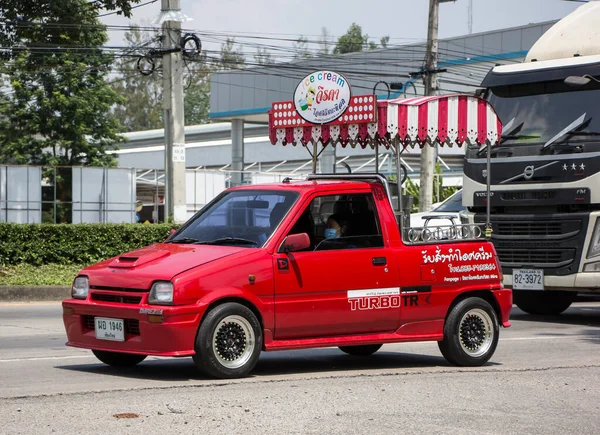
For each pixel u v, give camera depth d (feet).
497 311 33.81
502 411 24.21
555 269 47.98
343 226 30.60
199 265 27.68
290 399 25.00
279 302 28.76
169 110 77.25
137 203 133.39
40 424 21.49
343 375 29.66
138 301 27.53
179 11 77.56
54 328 45.06
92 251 73.97
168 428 21.30
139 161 220.23
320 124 33.37
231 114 172.65
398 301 31.09
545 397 26.30
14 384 27.40
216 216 31.09
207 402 24.31
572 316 54.80
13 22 99.60
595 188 46.47
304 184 30.99
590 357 35.76
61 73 155.63
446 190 114.01
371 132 31.99
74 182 123.75
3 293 61.52
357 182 31.48
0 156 157.69
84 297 29.22
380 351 37.35
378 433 21.33
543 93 49.03
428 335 31.94
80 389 26.43
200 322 27.37
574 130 47.47
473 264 32.91
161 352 27.02
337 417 22.91
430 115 33.12
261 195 30.81
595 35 50.14
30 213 119.55
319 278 29.50
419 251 31.71
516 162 48.73
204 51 110.22
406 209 32.04
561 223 47.78
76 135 157.07
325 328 29.78
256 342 28.32
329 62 161.38
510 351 37.55
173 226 75.92
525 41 148.05
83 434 20.59
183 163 77.36
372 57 157.38
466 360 32.40
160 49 77.51
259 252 28.66
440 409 24.22
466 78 154.61
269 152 195.11
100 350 28.66
